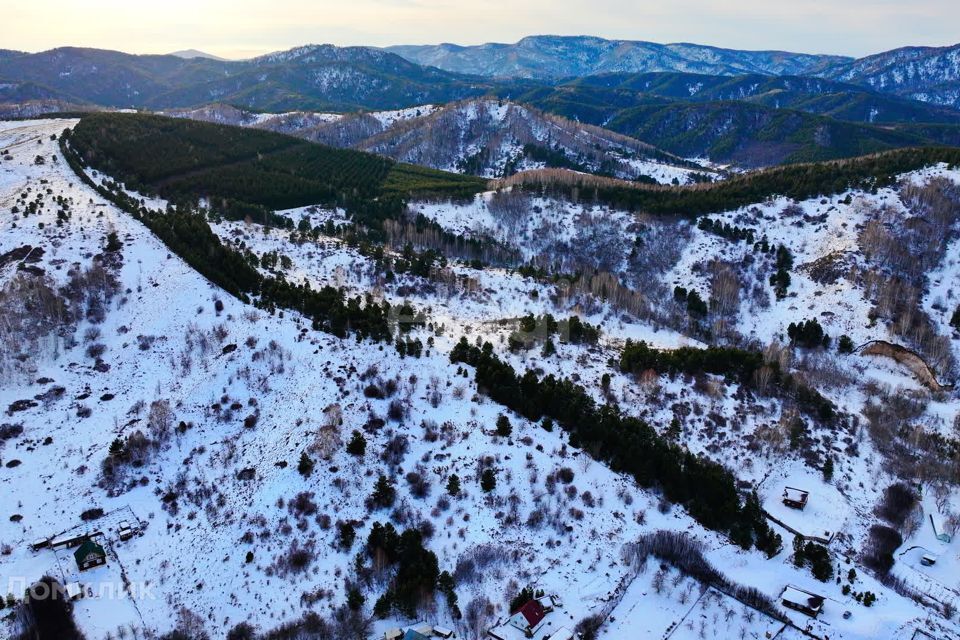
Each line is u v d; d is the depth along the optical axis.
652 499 106.12
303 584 86.81
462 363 128.62
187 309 133.12
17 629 78.44
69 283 135.25
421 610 84.06
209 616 82.62
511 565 91.56
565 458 110.25
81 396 113.44
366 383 118.00
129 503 96.12
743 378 136.12
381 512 97.12
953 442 127.88
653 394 129.38
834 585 93.75
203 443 106.50
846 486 115.19
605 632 84.00
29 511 93.06
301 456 102.56
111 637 78.94
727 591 91.50
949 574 99.38
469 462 106.25
